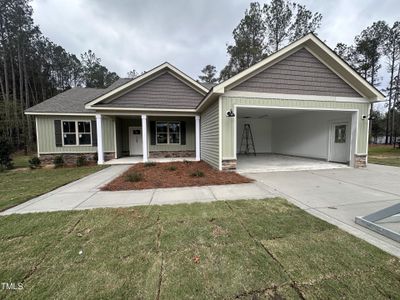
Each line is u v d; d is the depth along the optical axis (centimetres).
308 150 1118
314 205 374
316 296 161
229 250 227
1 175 725
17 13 1895
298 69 729
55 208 369
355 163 804
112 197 434
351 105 776
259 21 1803
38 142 1052
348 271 190
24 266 203
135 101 1002
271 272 190
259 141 1493
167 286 174
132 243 244
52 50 2716
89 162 1029
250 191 474
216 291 168
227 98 691
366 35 2214
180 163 931
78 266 202
